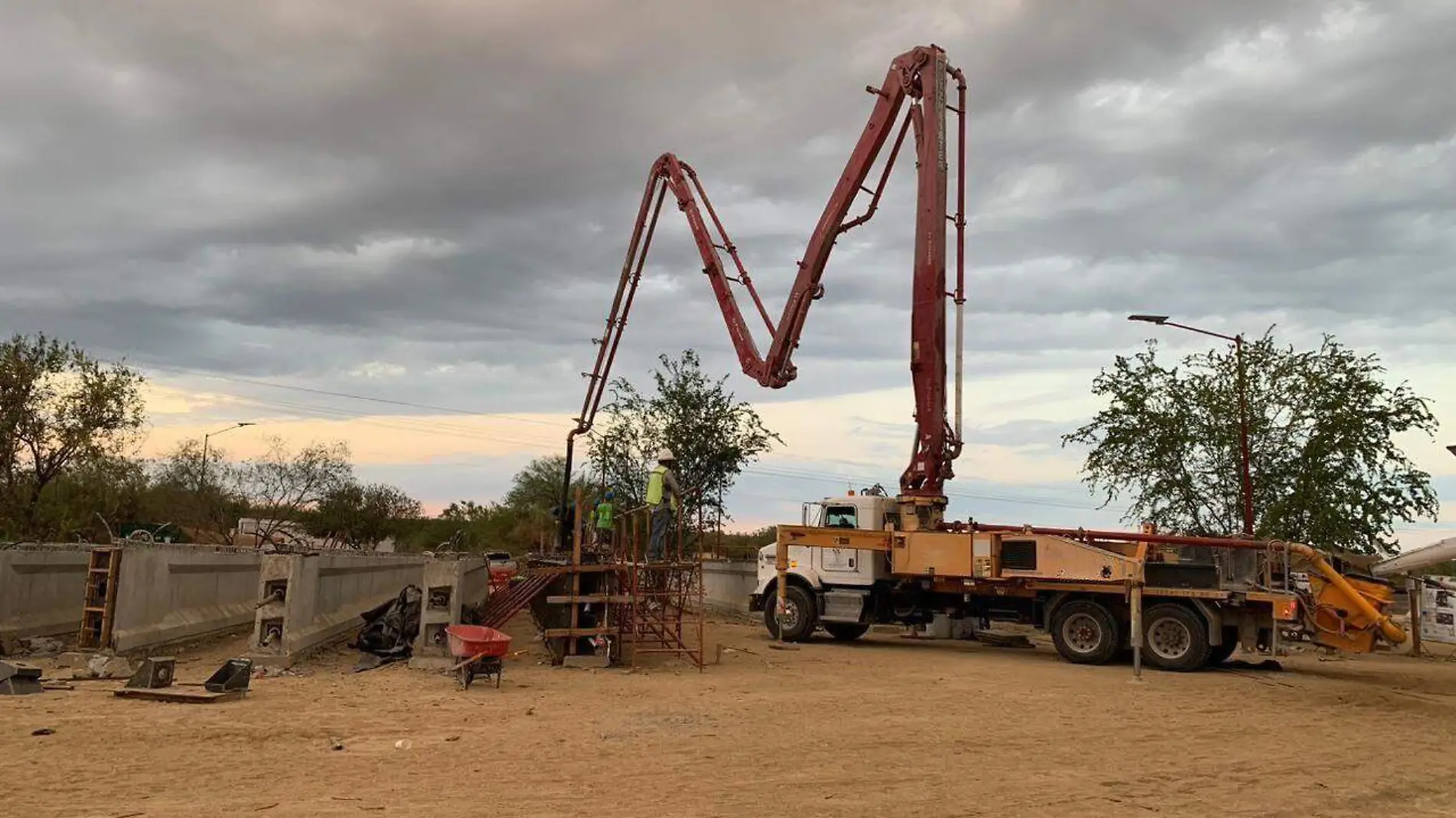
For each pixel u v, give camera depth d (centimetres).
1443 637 2320
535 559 1825
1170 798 807
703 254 2550
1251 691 1536
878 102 2228
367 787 762
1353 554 2781
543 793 759
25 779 752
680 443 3331
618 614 1712
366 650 1588
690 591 2158
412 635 1608
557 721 1097
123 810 674
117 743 891
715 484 3381
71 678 1249
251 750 889
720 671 1636
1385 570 2245
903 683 1532
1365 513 2866
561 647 1664
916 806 755
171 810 676
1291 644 2250
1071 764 934
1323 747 1068
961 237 2134
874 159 2233
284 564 1495
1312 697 1479
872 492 2298
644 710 1195
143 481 3912
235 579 1866
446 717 1100
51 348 2725
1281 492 3014
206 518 5216
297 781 775
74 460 2725
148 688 1150
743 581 2942
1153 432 3175
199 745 896
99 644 1434
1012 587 2006
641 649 1800
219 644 1662
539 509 6925
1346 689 1600
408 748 917
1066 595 1962
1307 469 2950
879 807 748
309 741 936
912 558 2084
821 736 1046
